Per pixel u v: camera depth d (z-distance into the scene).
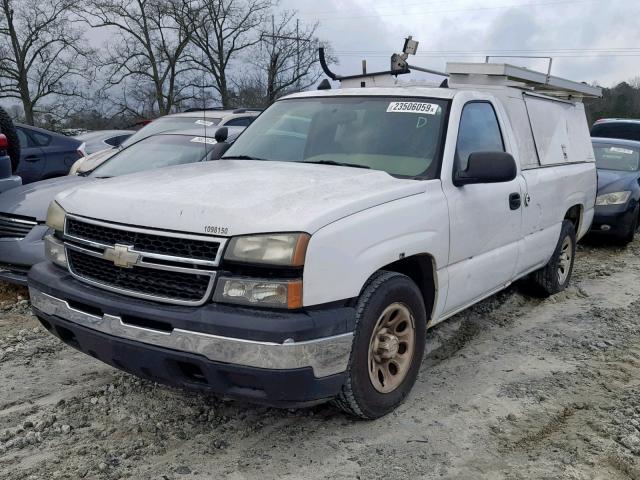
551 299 6.71
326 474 3.33
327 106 4.97
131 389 4.25
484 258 4.78
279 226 3.18
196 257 3.24
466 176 4.31
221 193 3.52
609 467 3.48
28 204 6.19
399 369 3.93
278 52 43.88
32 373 4.58
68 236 3.77
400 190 3.87
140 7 41.28
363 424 3.85
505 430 3.84
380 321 3.72
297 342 3.10
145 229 3.38
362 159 4.43
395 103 4.73
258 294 3.14
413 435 3.74
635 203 10.17
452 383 4.51
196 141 7.97
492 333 5.66
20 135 10.95
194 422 3.85
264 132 5.09
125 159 7.74
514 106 5.70
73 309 3.61
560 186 6.17
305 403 3.29
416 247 3.88
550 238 6.12
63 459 3.43
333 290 3.27
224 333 3.10
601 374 4.76
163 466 3.38
